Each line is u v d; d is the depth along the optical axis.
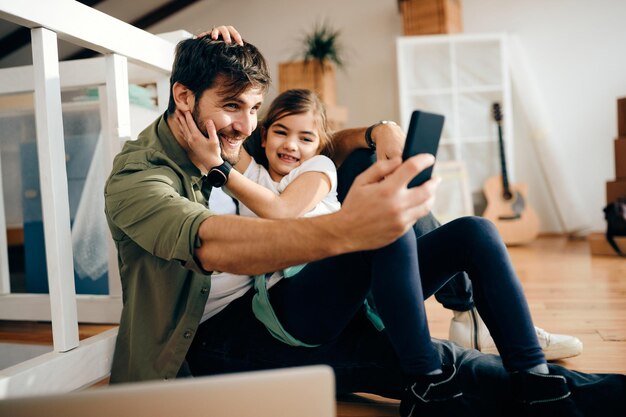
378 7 4.86
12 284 3.09
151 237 0.91
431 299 2.32
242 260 0.84
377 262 0.93
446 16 4.34
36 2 1.04
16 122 2.23
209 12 5.12
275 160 1.37
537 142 4.44
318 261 1.00
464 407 0.94
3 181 2.25
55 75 1.11
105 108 1.93
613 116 4.48
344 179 1.39
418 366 0.92
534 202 4.63
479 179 4.47
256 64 1.07
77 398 0.58
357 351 1.08
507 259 0.98
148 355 1.06
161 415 0.57
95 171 2.04
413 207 0.78
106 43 1.24
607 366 1.34
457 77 4.45
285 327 1.04
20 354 1.79
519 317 0.95
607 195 3.48
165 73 1.53
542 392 0.91
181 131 1.10
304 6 4.98
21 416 0.58
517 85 4.48
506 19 4.63
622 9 4.42
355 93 4.93
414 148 0.80
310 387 0.56
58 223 1.11
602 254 3.33
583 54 4.51
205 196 1.15
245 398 0.57
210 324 1.14
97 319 1.91
